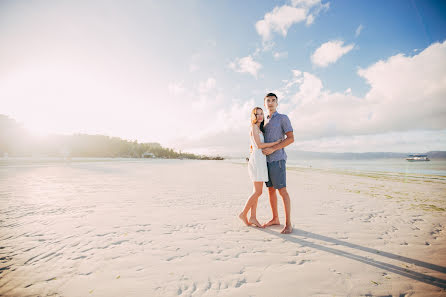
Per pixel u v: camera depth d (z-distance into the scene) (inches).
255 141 107.0
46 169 510.0
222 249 82.6
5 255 74.7
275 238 95.3
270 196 115.2
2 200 166.7
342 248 84.6
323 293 55.4
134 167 661.3
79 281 59.2
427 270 67.4
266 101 114.0
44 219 118.0
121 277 61.7
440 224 117.3
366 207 160.1
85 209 140.6
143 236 94.7
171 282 59.6
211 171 564.7
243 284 59.2
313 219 126.9
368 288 57.5
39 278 60.4
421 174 529.3
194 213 136.1
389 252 81.0
